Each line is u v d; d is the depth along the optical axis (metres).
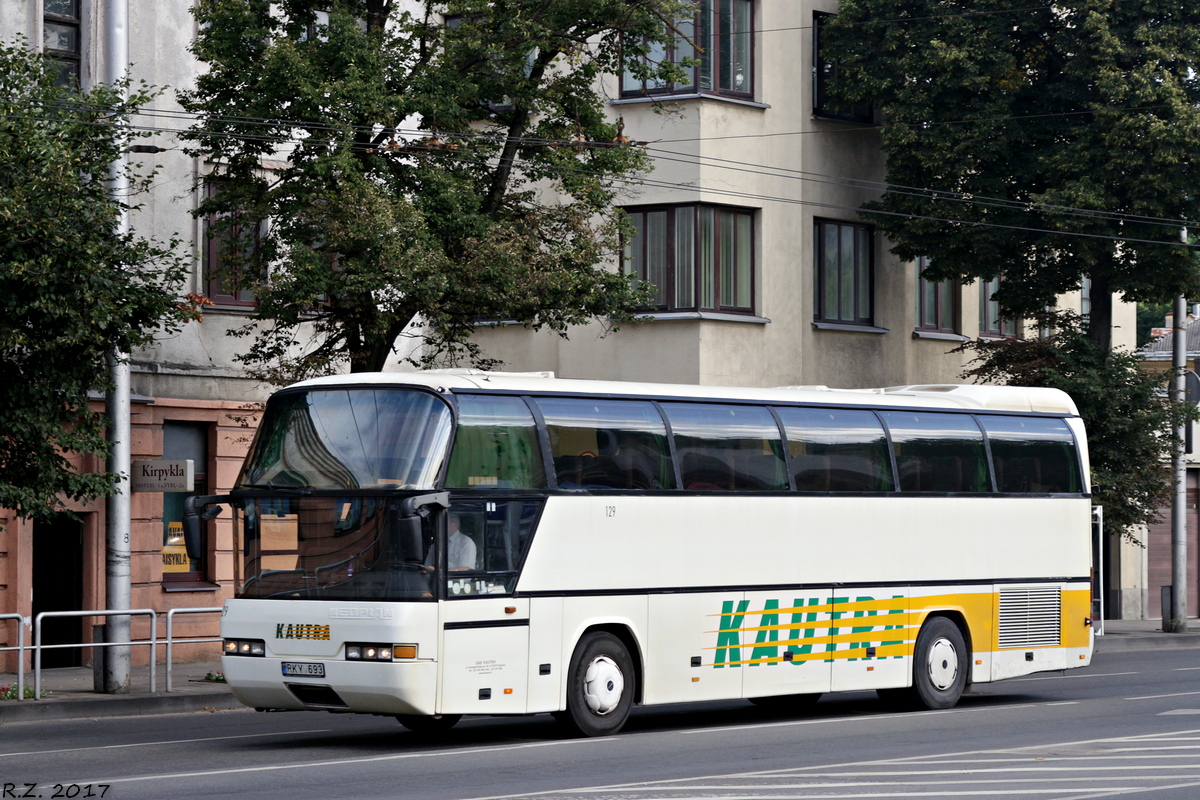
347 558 15.11
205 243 27.20
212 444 27.23
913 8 32.47
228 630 15.68
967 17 31.72
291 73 21.47
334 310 21.98
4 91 18.53
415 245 21.12
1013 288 32.62
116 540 21.19
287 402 16.00
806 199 33.00
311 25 23.16
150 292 18.69
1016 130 31.42
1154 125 29.30
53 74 19.17
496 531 15.55
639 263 31.25
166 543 26.73
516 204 24.39
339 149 21.69
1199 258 31.67
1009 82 31.55
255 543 15.67
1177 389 35.59
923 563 19.70
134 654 25.72
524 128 24.31
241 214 22.81
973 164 31.44
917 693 19.62
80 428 18.80
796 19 32.81
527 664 15.66
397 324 22.62
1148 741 15.90
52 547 25.39
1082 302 42.19
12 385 18.00
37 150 17.56
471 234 22.28
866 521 19.11
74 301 17.55
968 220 31.80
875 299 34.88
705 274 30.84
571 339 32.03
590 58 26.69
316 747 15.53
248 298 27.89
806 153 33.00
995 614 20.52
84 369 18.30
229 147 22.81
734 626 17.59
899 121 31.80
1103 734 16.66
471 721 18.75
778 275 32.28
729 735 16.62
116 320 17.89
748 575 17.78
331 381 15.88
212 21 22.58
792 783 12.56
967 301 37.84
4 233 17.03
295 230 21.91
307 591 15.27
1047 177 31.22
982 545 20.42
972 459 20.48
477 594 15.28
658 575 16.92
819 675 18.45
